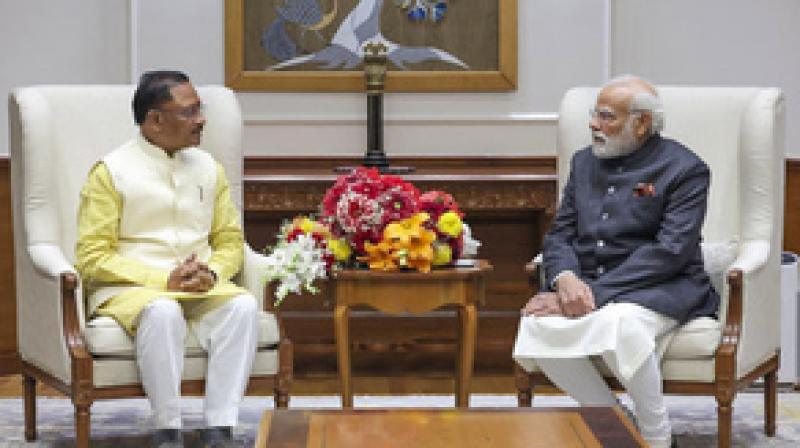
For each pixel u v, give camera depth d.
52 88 4.56
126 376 3.97
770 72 6.10
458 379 4.32
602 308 4.03
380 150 5.72
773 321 4.42
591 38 5.93
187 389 4.05
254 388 4.14
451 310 5.93
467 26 5.93
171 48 5.88
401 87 5.92
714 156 4.61
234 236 4.38
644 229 4.20
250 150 5.94
